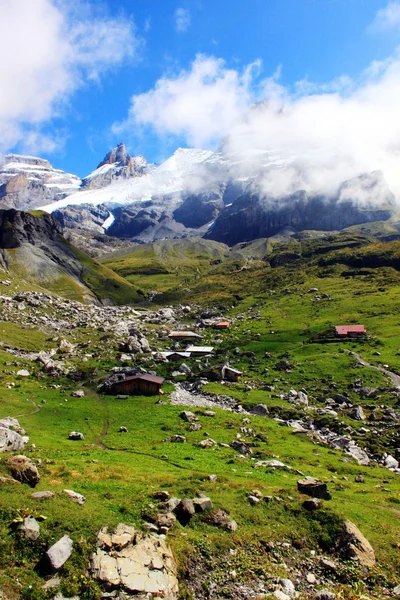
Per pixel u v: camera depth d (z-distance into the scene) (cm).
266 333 19138
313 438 7612
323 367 13238
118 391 10762
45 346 15062
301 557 3197
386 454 6969
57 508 2928
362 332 16725
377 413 9206
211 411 8712
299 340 17412
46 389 10225
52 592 2311
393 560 3294
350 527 3459
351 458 6706
